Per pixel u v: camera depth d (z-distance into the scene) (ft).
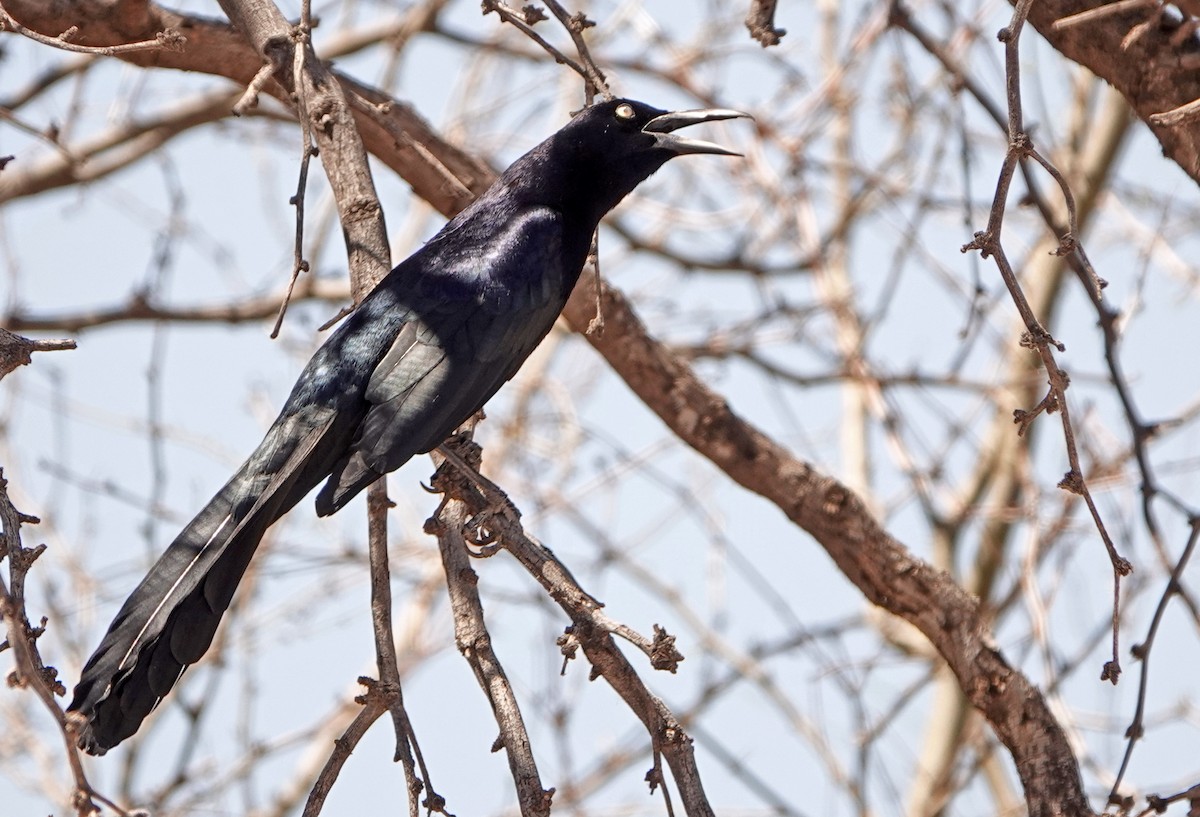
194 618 26.14
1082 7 29.12
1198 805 27.66
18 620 19.99
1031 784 35.76
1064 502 44.98
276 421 29.78
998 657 36.55
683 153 34.04
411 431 28.94
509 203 33.63
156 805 48.52
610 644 24.32
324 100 31.35
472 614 25.53
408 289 31.17
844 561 38.19
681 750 24.03
